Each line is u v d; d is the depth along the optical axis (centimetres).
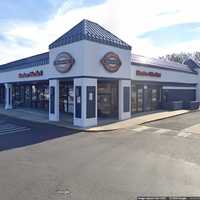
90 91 1507
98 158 828
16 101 2748
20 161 791
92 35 1519
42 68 2083
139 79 2109
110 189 572
